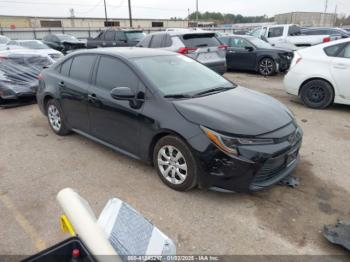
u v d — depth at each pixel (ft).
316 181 11.73
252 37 39.17
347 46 19.58
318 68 20.53
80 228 5.06
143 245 5.53
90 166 13.19
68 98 14.93
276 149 9.80
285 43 44.93
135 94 11.75
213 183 9.88
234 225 9.32
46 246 8.56
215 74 14.53
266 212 9.89
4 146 15.62
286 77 22.34
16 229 9.25
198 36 28.66
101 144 15.24
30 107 23.52
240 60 38.58
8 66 23.93
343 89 19.90
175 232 9.06
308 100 21.61
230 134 9.53
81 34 143.74
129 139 12.25
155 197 10.76
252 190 9.77
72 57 15.40
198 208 10.13
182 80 12.70
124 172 12.58
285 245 8.52
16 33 127.03
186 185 10.61
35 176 12.42
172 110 10.66
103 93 12.95
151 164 12.23
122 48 14.83
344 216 9.64
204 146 9.69
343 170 12.59
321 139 15.98
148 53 13.83
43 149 15.12
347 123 18.40
